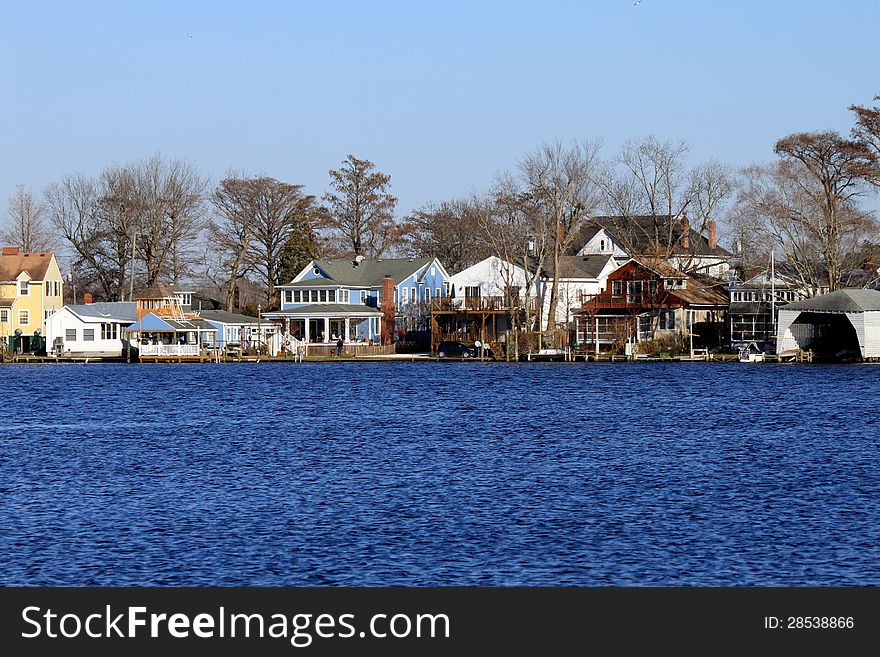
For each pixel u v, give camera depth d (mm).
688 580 50656
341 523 60844
